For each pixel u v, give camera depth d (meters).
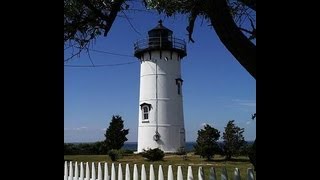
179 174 6.45
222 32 3.85
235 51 3.87
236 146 26.67
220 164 20.75
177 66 43.16
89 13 4.70
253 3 5.12
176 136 42.38
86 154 38.84
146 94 42.72
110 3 4.57
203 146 26.75
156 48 41.84
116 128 41.41
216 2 3.79
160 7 5.98
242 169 14.88
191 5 5.69
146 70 42.88
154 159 27.67
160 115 41.88
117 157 27.88
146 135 42.19
